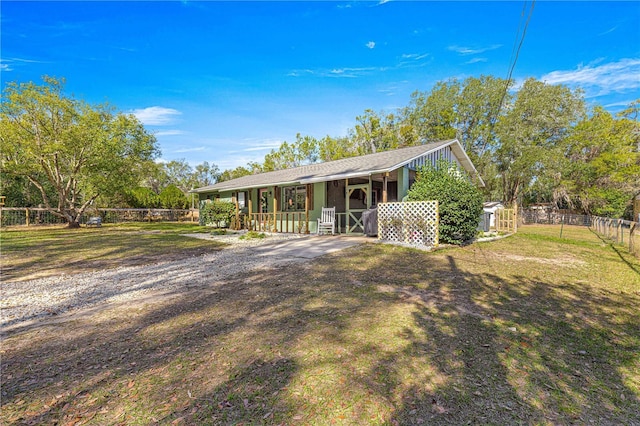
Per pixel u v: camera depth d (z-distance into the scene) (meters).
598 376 2.57
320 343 3.19
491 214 17.06
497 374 2.60
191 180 61.81
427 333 3.39
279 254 8.65
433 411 2.15
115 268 7.40
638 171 24.02
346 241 10.43
